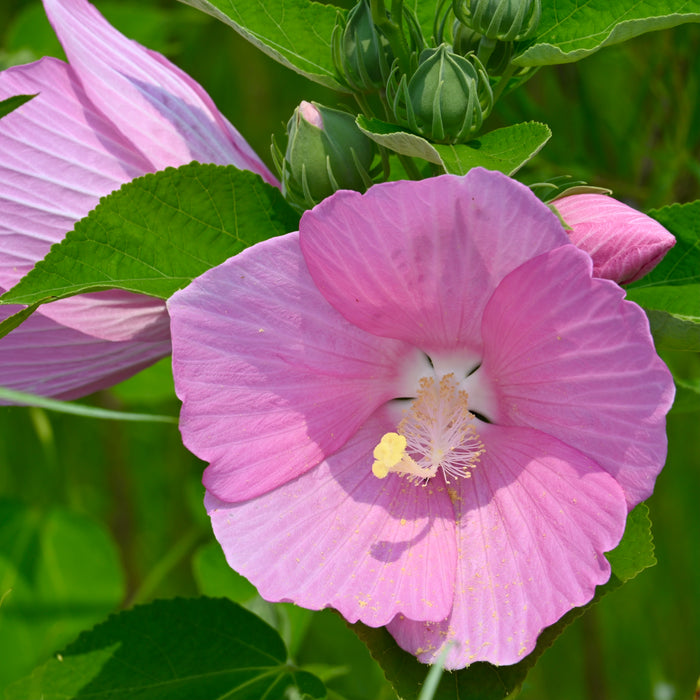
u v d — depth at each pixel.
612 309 0.71
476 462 0.76
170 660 0.81
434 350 0.76
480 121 0.76
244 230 0.78
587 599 0.73
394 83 0.77
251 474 0.74
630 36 0.77
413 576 0.74
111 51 0.79
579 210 0.75
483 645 0.73
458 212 0.72
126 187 0.77
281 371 0.74
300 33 0.80
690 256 0.81
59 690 0.81
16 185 0.78
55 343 0.79
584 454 0.73
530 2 0.77
